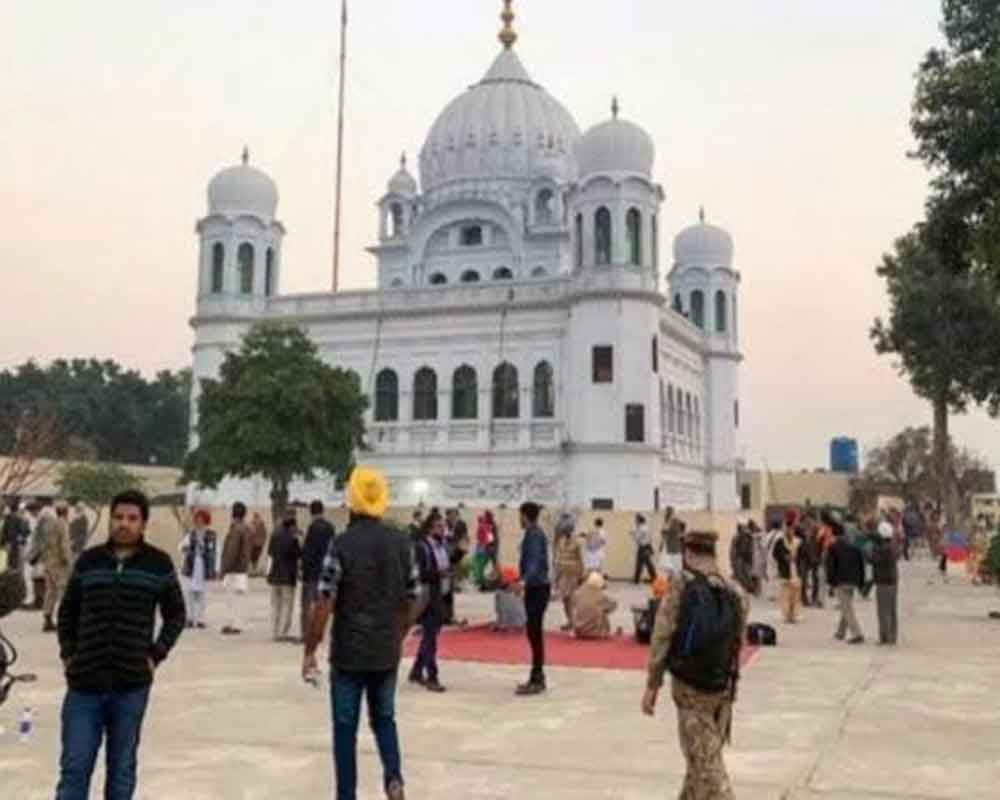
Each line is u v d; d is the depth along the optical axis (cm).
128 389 10775
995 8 2825
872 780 907
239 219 6669
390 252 7831
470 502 5994
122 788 655
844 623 2006
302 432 4600
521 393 6019
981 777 924
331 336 6500
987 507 9462
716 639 684
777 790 868
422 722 1160
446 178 7862
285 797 834
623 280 5812
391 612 762
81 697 657
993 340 4922
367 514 784
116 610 660
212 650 1791
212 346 6575
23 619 2253
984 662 1705
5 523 2591
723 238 7669
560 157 7812
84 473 5791
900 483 8912
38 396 9831
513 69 8275
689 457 6869
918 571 4694
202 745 1030
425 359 6266
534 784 879
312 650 782
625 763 959
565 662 1678
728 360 7481
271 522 4431
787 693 1385
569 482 5791
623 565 3962
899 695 1374
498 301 6106
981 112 2631
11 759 955
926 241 2975
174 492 7419
